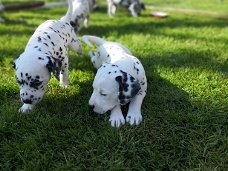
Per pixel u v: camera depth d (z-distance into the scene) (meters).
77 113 0.63
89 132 0.57
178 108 0.65
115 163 0.51
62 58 0.67
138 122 0.59
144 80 0.63
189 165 0.51
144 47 0.97
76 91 0.69
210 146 0.54
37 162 0.50
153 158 0.52
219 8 1.67
